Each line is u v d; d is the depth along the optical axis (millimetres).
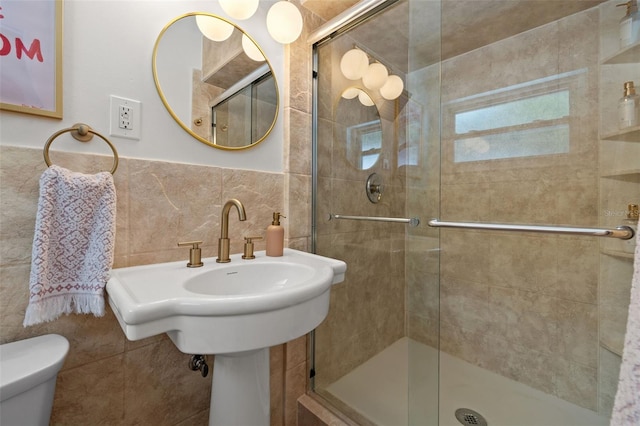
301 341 1170
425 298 1150
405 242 1224
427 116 1161
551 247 1316
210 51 938
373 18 1138
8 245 602
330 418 1057
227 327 504
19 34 613
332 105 1267
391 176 1264
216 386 718
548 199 1322
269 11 995
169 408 836
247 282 839
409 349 1180
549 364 1317
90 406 701
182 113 866
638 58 1075
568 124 1270
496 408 1240
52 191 601
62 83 663
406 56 1203
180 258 849
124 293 539
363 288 1360
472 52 1559
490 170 1494
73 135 676
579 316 1240
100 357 713
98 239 651
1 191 593
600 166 1179
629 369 376
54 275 609
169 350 836
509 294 1437
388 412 1134
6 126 601
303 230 1190
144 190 783
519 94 1407
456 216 1616
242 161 1017
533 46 1368
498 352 1470
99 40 718
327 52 1256
